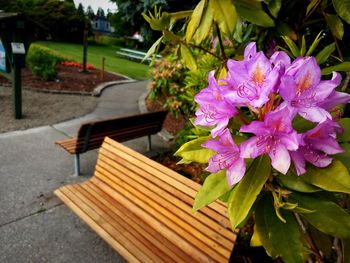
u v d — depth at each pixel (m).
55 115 7.14
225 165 1.06
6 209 3.32
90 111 7.83
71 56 23.30
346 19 1.28
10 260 2.62
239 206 1.04
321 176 1.01
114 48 37.31
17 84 6.42
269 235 1.15
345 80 1.55
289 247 1.13
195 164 4.37
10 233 2.94
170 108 5.34
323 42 2.05
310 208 1.11
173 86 5.09
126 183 2.88
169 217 2.46
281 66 0.94
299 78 0.94
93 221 2.58
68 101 8.66
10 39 6.21
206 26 1.40
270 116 0.92
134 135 4.66
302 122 1.05
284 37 1.45
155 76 5.72
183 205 2.38
